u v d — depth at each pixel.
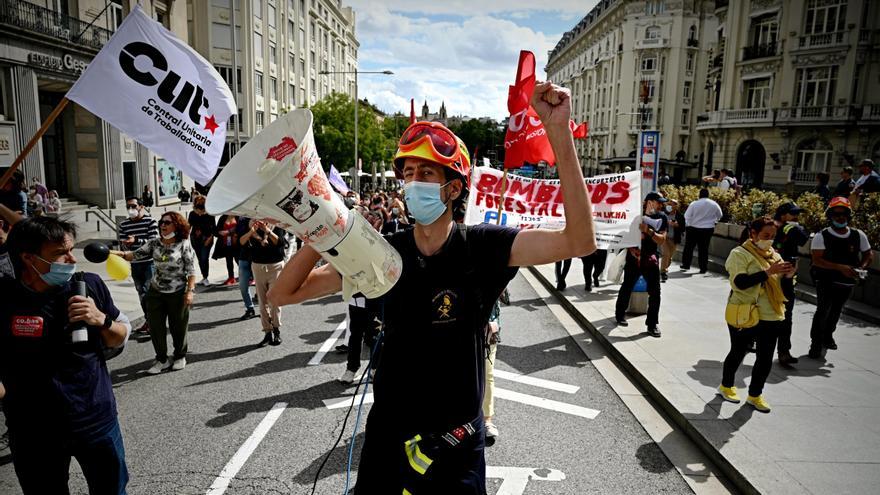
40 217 2.49
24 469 2.52
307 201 1.44
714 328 7.43
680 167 51.84
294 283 1.86
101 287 2.73
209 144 4.69
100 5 20.22
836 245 6.07
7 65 16.14
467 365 1.77
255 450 4.16
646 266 7.06
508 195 7.51
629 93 52.81
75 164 21.17
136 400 5.09
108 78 4.12
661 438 4.45
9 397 2.49
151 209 24.30
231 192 1.45
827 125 27.94
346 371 5.53
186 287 5.84
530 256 1.69
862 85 27.14
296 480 3.75
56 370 2.49
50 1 17.89
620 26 54.44
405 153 1.72
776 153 30.42
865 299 8.48
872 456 3.92
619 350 6.40
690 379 5.46
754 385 4.73
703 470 3.95
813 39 28.19
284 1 43.56
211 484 3.70
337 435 4.41
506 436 4.46
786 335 5.91
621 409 5.03
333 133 35.75
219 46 35.84
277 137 1.49
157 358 5.84
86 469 2.65
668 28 50.47
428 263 1.75
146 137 4.32
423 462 1.71
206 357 6.36
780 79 29.77
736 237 12.54
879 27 26.47
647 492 3.67
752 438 4.20
